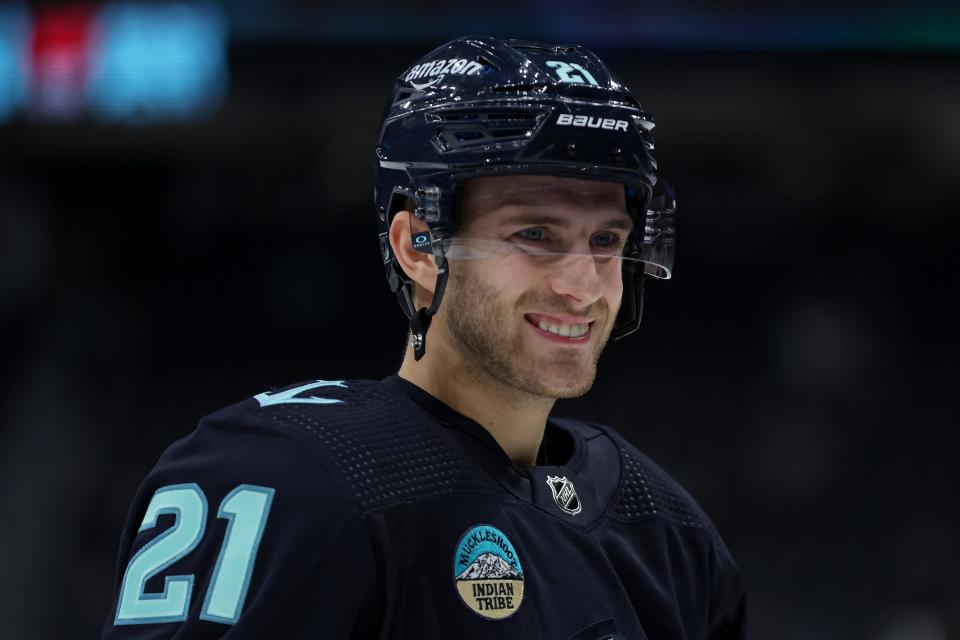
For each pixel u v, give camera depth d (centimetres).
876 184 3688
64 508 3281
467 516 457
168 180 3762
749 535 3478
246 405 483
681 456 3744
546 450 543
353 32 2839
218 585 429
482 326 476
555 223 473
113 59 2944
